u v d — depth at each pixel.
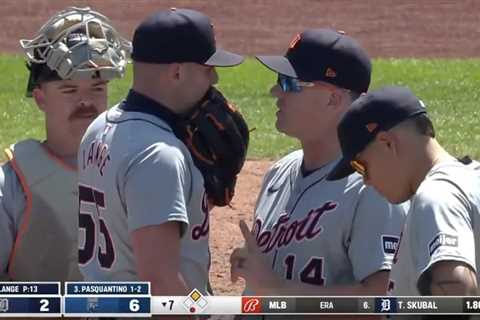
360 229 16.73
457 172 14.94
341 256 17.05
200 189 16.11
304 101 17.30
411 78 65.19
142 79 16.47
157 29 16.27
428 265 14.27
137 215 15.45
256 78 64.75
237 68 68.19
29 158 17.89
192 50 16.31
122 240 16.09
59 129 18.00
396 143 15.37
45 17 96.38
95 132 16.50
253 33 92.62
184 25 16.28
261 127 50.16
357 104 15.62
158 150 15.59
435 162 15.30
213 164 16.81
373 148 15.48
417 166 15.37
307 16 96.56
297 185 17.70
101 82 18.16
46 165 17.86
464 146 46.97
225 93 59.41
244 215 36.03
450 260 14.12
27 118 52.78
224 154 16.84
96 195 16.25
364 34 92.19
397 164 15.41
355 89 17.34
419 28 93.25
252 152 44.78
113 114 16.47
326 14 97.00
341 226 16.89
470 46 88.50
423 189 14.77
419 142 15.36
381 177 15.59
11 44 89.50
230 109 17.14
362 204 16.75
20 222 17.92
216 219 35.62
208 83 16.75
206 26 16.48
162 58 16.25
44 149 17.98
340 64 17.19
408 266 14.88
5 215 17.86
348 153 15.72
